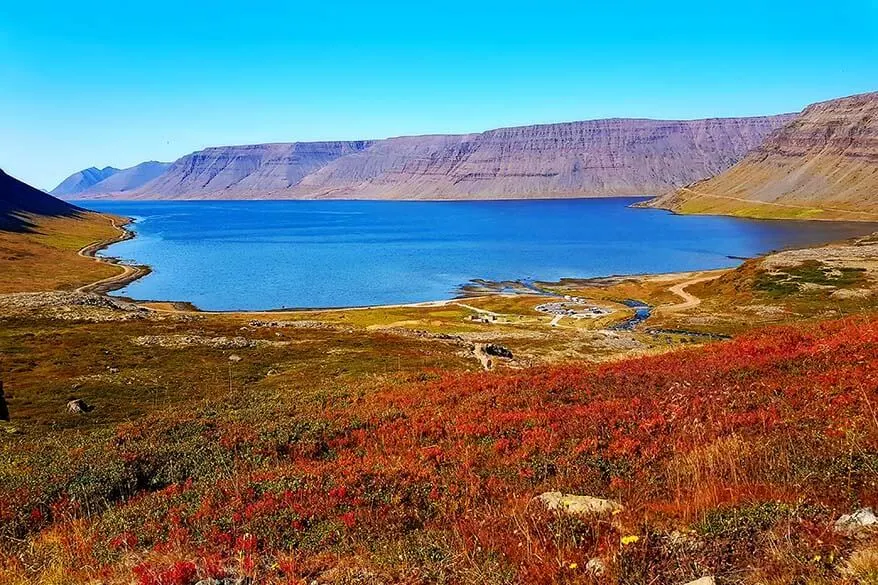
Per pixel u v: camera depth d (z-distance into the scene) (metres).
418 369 55.44
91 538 14.50
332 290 167.75
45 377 54.16
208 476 19.53
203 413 30.84
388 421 25.28
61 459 22.31
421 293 161.62
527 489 14.34
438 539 11.34
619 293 151.12
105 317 89.88
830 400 17.84
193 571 11.24
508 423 21.39
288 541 12.81
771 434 14.98
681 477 13.16
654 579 8.27
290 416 28.77
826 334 33.81
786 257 145.62
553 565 9.26
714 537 9.38
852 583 7.34
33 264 190.38
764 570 8.12
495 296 152.25
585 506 11.70
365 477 16.20
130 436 26.16
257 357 65.12
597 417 20.17
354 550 11.95
